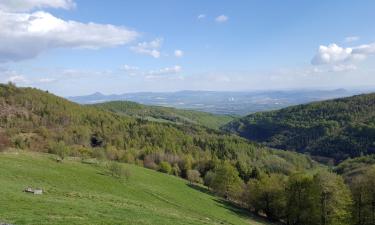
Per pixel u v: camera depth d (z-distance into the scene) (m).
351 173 150.38
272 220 100.88
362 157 190.00
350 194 82.25
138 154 187.00
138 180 102.31
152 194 86.62
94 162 114.81
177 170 166.25
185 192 104.31
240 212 99.62
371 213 77.56
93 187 74.62
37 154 112.12
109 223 37.59
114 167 97.38
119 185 85.44
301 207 91.62
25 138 165.25
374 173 78.25
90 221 36.97
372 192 77.19
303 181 91.88
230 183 121.62
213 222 61.09
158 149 193.00
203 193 114.81
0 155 91.50
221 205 102.00
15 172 68.44
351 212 79.81
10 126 192.62
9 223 31.86
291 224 95.31
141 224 40.16
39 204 41.28
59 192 54.88
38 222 33.50
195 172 145.25
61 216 37.28
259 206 105.88
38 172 74.44
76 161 112.56
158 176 123.06
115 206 49.75
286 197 96.06
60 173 79.88
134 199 73.19
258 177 138.62
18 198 42.62
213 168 161.38
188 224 47.12
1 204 38.41
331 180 83.19
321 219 83.75
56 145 136.12
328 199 82.62
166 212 57.25
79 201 48.62
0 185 49.81
